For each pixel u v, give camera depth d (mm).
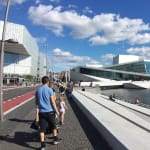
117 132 8719
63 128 11250
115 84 124062
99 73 142500
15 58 111500
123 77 143875
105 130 9469
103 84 120312
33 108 18875
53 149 7734
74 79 146375
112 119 11758
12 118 13578
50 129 8320
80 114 16375
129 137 8062
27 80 109812
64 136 9578
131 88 125250
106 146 8266
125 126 10062
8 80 102500
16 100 26391
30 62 118750
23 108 18812
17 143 8281
